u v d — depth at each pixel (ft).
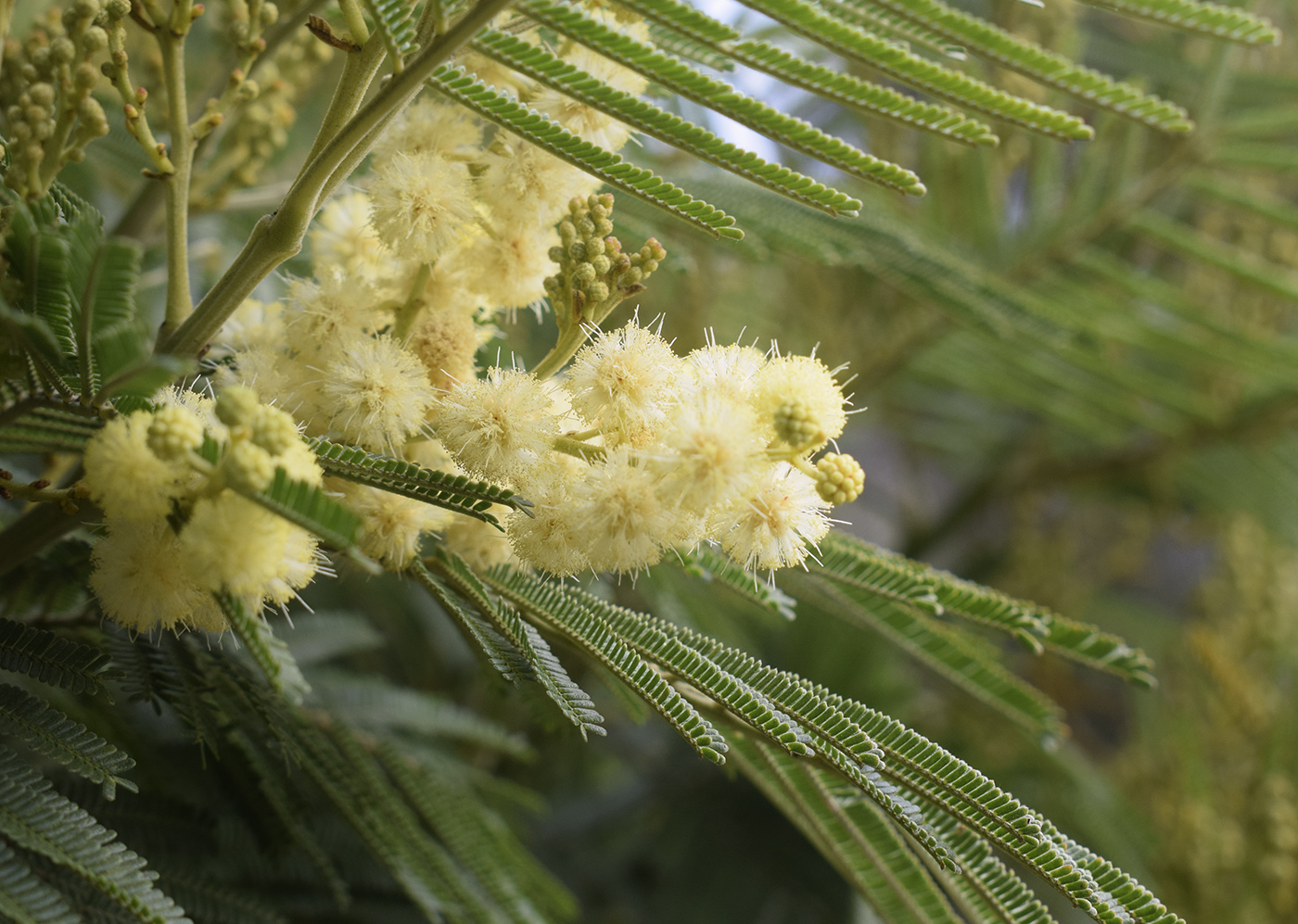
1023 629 0.57
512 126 0.49
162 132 0.65
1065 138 0.50
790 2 0.48
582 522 0.48
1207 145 1.16
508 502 0.48
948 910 0.55
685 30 0.48
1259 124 1.14
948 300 0.78
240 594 0.46
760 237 0.70
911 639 0.61
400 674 1.13
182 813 0.58
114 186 0.82
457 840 0.63
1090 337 1.25
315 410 0.51
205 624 0.48
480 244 0.53
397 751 0.65
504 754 1.18
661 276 1.07
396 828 0.59
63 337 0.46
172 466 0.45
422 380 0.50
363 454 0.48
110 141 0.67
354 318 0.52
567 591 0.53
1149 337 1.20
